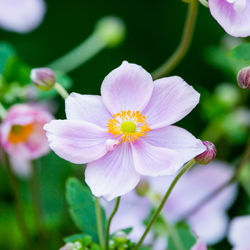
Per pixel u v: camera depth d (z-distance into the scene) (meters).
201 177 0.54
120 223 0.49
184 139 0.36
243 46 0.39
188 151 0.36
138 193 0.45
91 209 0.40
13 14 0.53
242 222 0.43
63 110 0.58
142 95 0.37
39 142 0.45
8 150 0.45
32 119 0.44
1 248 0.52
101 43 0.57
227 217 0.53
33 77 0.40
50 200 0.52
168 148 0.36
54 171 0.53
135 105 0.37
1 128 0.44
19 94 0.47
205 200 0.48
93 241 0.40
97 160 0.37
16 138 0.45
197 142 0.36
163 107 0.37
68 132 0.36
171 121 0.37
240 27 0.36
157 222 0.47
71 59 0.58
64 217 0.50
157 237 0.47
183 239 0.42
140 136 0.37
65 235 0.50
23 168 0.53
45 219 0.50
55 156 0.53
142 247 0.40
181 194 0.53
